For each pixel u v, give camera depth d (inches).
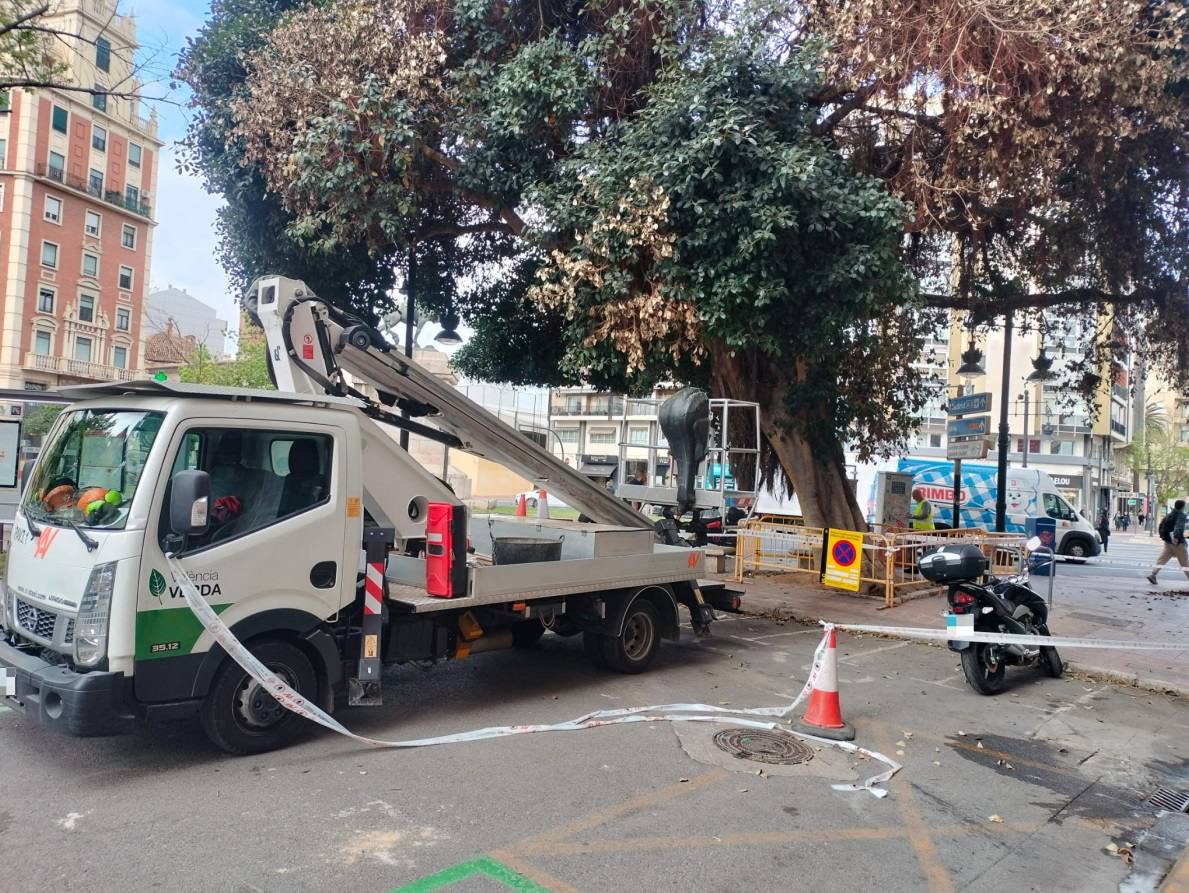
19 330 1905.8
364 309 557.3
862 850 159.6
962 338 964.6
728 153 358.0
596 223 370.3
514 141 418.3
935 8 364.8
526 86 390.0
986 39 368.8
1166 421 2886.3
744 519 572.7
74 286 2033.7
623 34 400.8
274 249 492.7
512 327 584.7
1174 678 310.0
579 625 284.4
